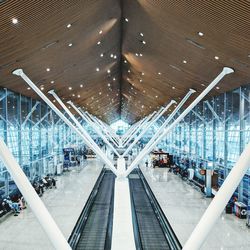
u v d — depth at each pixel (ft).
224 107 71.05
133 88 110.83
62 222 51.31
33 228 49.44
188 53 49.85
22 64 48.37
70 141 140.97
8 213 58.23
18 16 32.91
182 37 44.16
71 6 35.42
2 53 41.01
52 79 64.28
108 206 70.54
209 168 77.71
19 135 71.31
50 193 73.31
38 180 82.99
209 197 69.51
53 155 106.52
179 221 52.16
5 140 62.90
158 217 59.88
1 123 61.36
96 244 48.29
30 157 80.28
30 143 80.28
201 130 90.63
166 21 41.01
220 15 33.17
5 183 62.44
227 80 58.54
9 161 23.02
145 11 41.29
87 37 48.65
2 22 32.91
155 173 103.91
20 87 64.75
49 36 41.50
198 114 94.12
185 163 104.68
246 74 49.80
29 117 79.77
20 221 53.26
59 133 117.50
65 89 79.20
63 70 61.00
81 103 115.34
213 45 42.42
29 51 44.01
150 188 78.59
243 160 19.26
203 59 49.52
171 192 74.28
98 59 65.21
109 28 50.67
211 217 18.90
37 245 42.39
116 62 79.36
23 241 43.83
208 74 56.54
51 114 104.94
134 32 52.54
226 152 69.92
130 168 55.16
